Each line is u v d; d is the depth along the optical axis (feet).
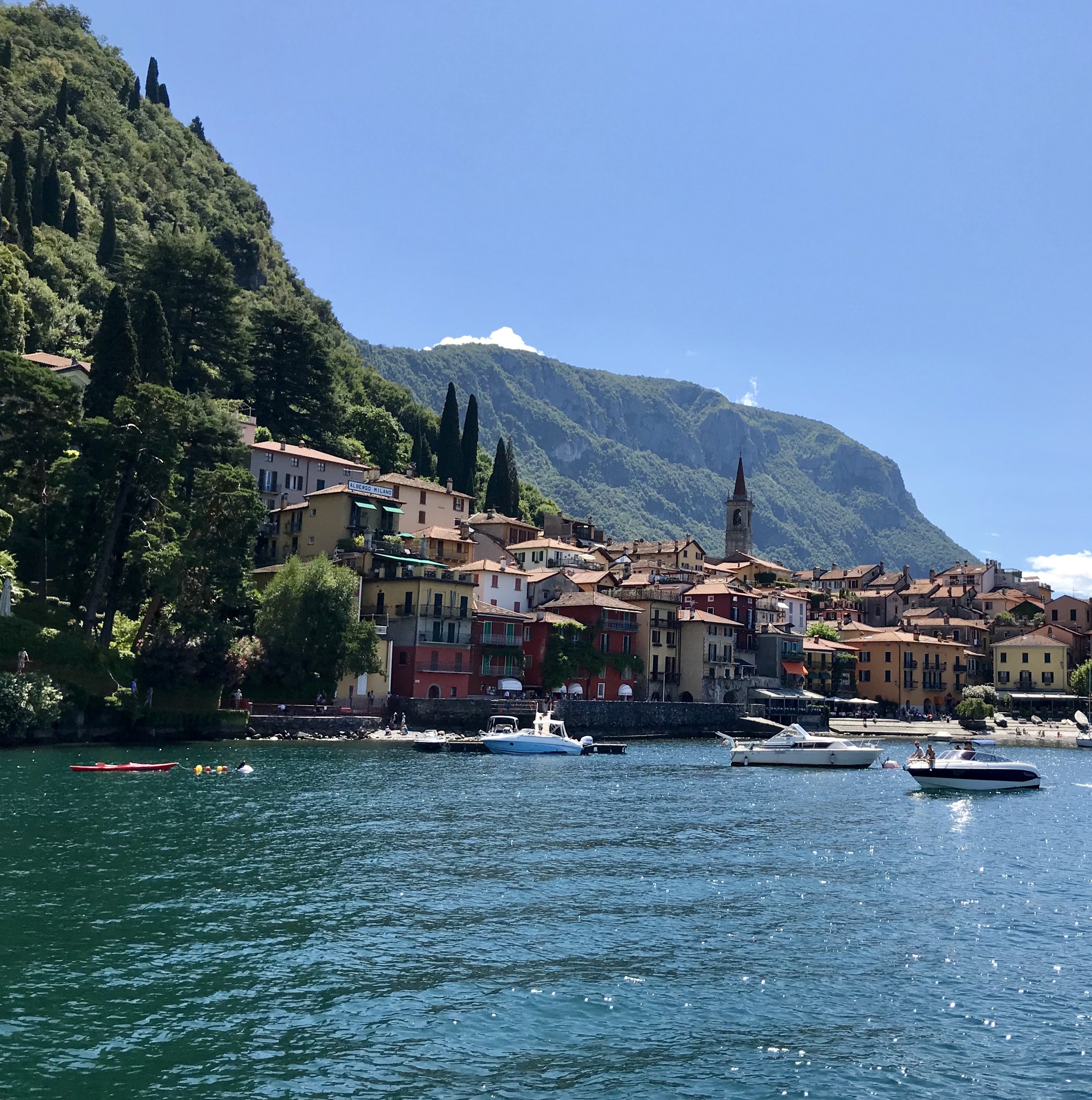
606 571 458.91
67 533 272.72
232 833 142.00
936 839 161.89
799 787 238.48
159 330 342.03
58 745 242.78
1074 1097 64.64
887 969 89.45
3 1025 71.41
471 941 94.02
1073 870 137.49
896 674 569.64
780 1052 70.79
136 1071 65.36
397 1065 67.15
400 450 611.06
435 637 344.49
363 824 154.92
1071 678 563.07
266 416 514.27
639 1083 65.46
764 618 528.63
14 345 400.26
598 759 294.66
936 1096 64.59
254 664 298.15
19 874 112.47
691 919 104.22
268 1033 71.51
